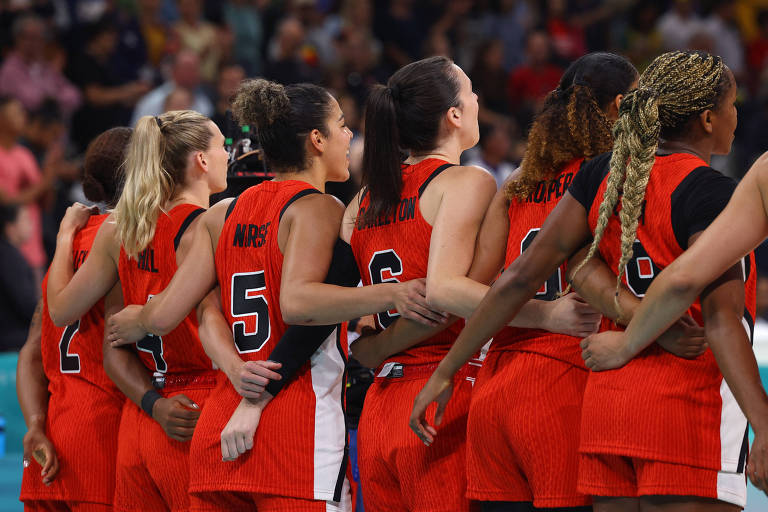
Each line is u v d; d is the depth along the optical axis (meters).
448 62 6.21
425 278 5.82
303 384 6.08
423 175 6.00
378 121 6.05
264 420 6.00
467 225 5.77
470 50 25.70
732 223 4.59
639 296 5.00
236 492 6.11
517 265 5.29
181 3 22.86
